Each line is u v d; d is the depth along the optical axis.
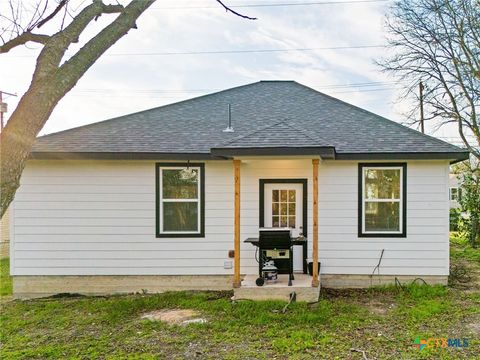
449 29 17.80
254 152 6.77
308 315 6.05
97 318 6.38
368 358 4.52
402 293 7.55
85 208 8.31
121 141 8.48
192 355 4.72
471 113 18.19
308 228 8.37
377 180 8.34
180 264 8.33
